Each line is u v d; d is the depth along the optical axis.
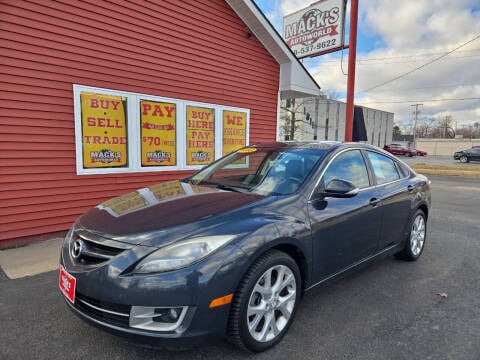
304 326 2.67
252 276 2.16
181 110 6.42
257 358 2.25
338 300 3.13
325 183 2.91
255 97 7.92
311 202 2.72
